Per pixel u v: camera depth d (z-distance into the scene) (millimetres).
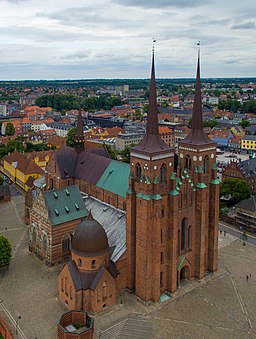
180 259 89312
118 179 106062
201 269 92312
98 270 80938
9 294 86938
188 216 89000
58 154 119312
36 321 77875
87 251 79875
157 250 81688
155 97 81438
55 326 76438
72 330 71062
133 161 83000
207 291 88938
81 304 80000
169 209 83625
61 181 117688
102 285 79562
